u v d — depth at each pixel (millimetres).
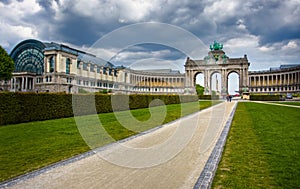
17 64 102812
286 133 13430
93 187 6449
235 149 9961
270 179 6676
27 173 7473
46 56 88188
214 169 7586
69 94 23484
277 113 26344
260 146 10352
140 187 6426
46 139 12430
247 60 112188
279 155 8914
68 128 15953
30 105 19688
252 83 126875
